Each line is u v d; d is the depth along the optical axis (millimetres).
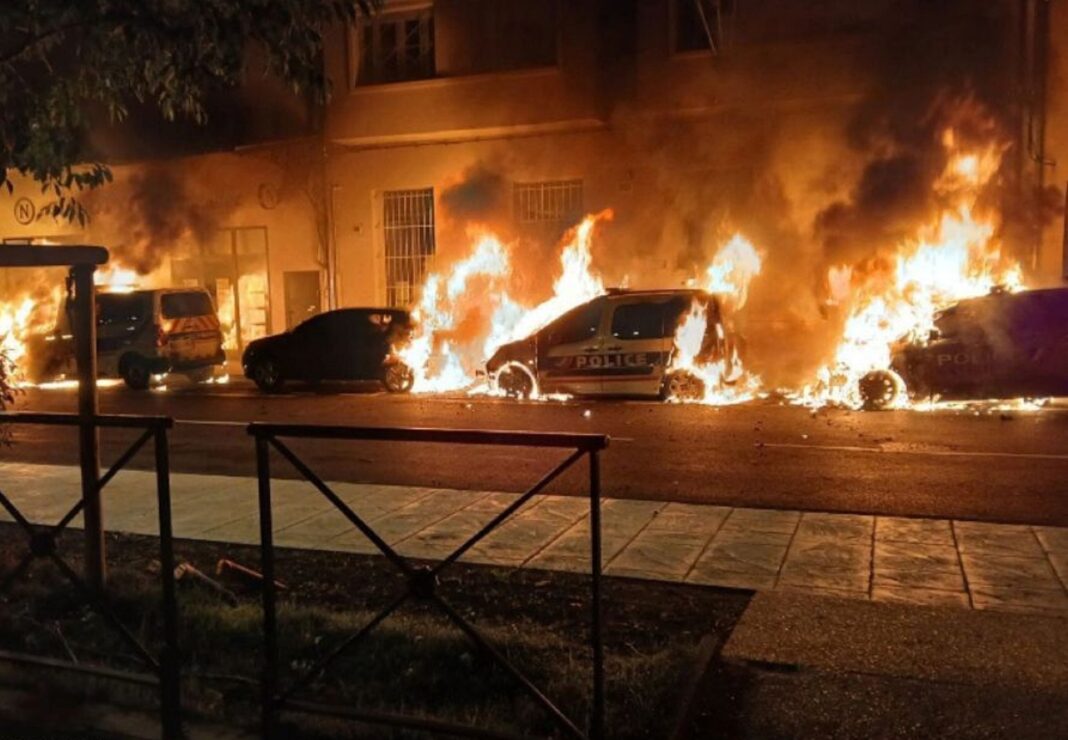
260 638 4887
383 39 20281
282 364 17047
